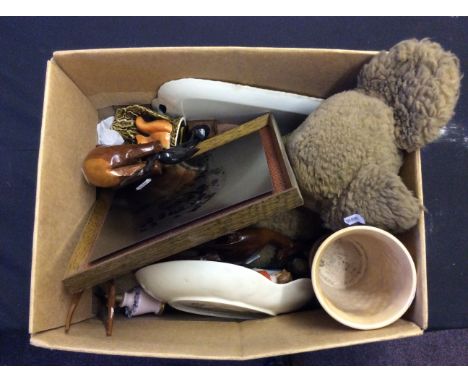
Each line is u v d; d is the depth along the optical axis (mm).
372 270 579
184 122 614
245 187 490
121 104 630
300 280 560
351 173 493
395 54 495
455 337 768
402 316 511
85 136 594
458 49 762
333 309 481
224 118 623
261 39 786
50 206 488
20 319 727
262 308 556
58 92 526
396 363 767
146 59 536
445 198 735
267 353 434
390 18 778
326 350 767
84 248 539
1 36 771
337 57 529
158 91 595
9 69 767
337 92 587
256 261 617
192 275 510
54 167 500
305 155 499
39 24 775
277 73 559
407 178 514
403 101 487
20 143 754
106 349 433
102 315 593
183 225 479
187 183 566
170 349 443
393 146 502
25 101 762
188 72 560
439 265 718
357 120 487
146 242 490
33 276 450
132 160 538
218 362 756
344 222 508
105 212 572
